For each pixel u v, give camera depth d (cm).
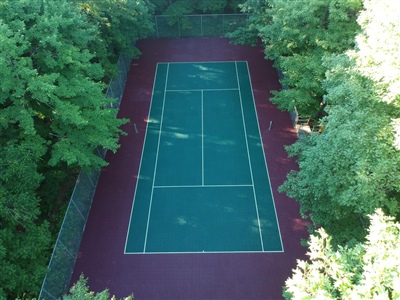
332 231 1486
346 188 1279
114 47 2966
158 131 2605
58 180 2011
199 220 2027
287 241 1916
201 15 3666
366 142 1194
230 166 2330
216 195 2156
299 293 902
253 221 2014
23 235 1433
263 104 2830
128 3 2677
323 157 1299
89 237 1958
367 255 927
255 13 3064
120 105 2856
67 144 1716
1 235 1299
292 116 2644
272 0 2383
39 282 1462
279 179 2241
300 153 1725
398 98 1197
